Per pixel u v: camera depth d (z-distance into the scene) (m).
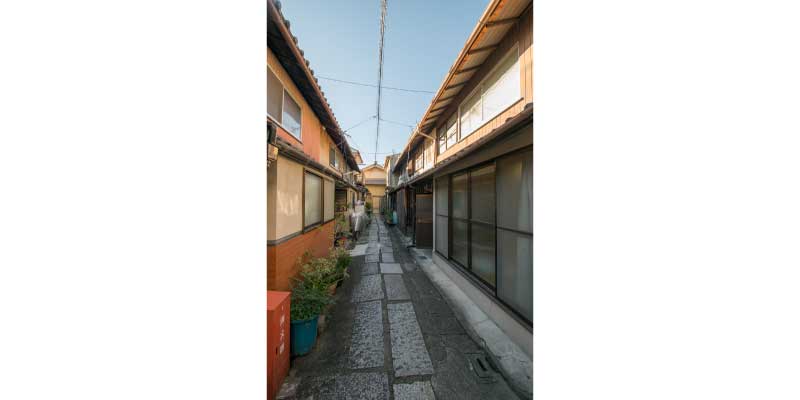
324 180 5.13
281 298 2.04
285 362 2.05
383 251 7.20
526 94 2.83
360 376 2.07
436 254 5.75
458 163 4.24
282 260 2.84
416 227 7.77
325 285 3.17
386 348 2.46
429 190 8.07
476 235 3.69
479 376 2.08
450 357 2.32
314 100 4.11
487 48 3.51
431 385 1.98
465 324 2.95
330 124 5.38
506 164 2.79
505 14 2.89
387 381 2.01
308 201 3.96
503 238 2.85
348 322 3.01
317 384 1.97
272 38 2.53
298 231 3.40
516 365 2.21
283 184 2.91
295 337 2.31
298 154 3.04
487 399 1.85
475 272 3.73
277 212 2.73
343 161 8.79
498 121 3.52
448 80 4.35
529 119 1.93
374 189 22.45
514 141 2.57
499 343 2.55
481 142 2.61
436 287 4.24
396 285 4.35
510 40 3.15
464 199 4.18
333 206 6.32
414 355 2.35
